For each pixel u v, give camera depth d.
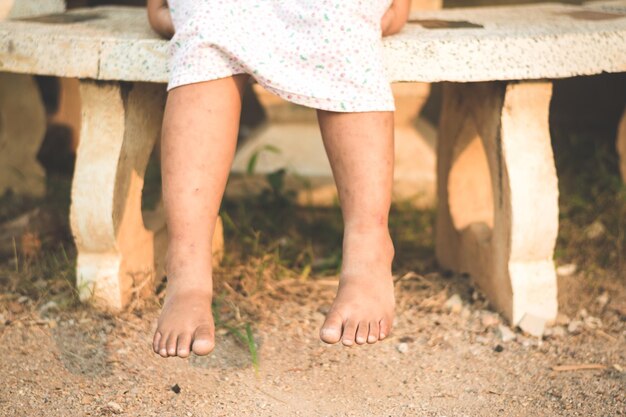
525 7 2.71
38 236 2.79
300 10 1.95
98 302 2.40
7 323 2.34
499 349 2.25
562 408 1.97
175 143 1.95
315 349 2.25
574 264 2.78
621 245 2.87
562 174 3.41
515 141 2.28
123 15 2.63
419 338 2.31
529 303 2.35
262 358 2.19
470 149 2.63
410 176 3.32
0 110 3.29
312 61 1.94
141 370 2.13
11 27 2.31
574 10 2.60
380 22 2.06
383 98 1.96
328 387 2.07
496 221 2.40
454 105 2.61
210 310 1.93
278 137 3.38
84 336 2.27
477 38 2.12
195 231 1.96
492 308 2.47
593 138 3.73
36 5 2.64
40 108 3.30
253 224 3.01
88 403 1.97
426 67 2.12
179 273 1.95
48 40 2.21
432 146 3.37
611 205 3.09
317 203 3.32
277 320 2.39
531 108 2.27
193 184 1.95
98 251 2.39
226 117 1.96
